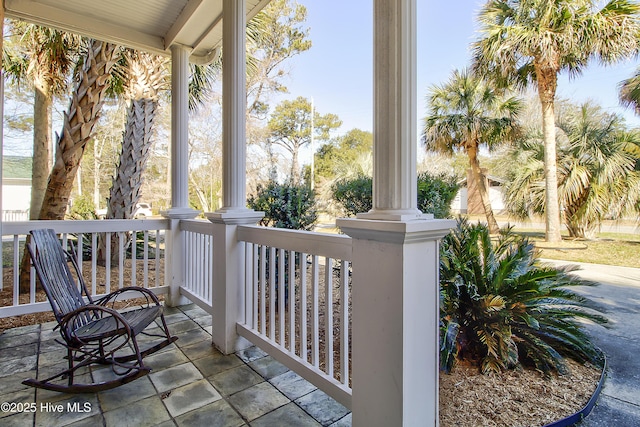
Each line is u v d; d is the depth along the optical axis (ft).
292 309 6.72
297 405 6.08
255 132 42.78
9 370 7.26
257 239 7.67
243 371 7.27
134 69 16.47
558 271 7.38
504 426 5.40
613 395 6.00
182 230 11.84
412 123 4.30
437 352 4.50
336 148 50.06
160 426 5.48
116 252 17.33
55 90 18.48
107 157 52.08
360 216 4.47
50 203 13.60
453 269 7.72
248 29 18.83
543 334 7.13
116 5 10.25
